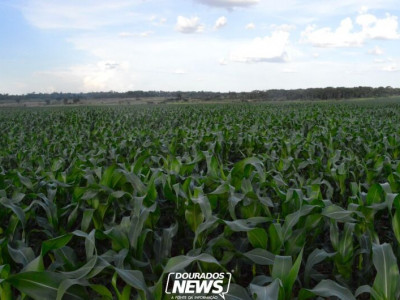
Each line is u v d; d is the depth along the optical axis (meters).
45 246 2.66
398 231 3.05
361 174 6.22
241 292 2.43
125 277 2.27
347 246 3.17
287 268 2.35
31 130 20.80
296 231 3.14
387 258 2.33
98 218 3.95
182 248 4.02
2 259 2.95
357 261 3.98
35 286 2.20
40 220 3.98
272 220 3.13
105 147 9.15
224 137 11.46
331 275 3.50
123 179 4.32
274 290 2.09
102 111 34.09
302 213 3.16
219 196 3.89
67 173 5.91
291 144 9.04
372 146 9.12
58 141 12.59
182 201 3.93
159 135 13.03
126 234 3.22
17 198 3.92
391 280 2.28
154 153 8.17
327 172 6.36
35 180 5.21
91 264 2.39
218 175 4.94
